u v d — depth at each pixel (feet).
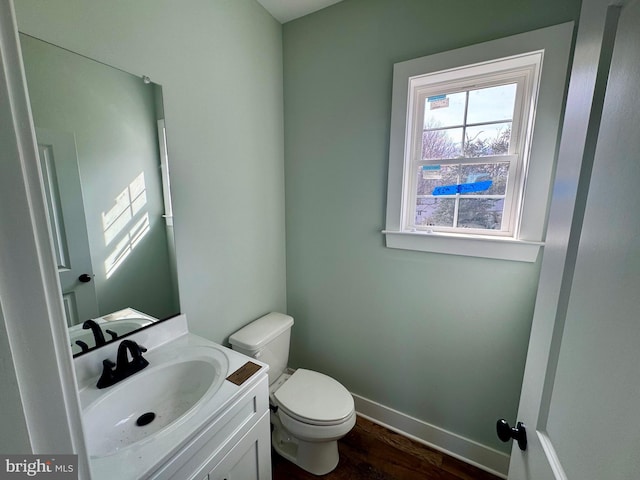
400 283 5.02
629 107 1.25
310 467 4.63
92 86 2.92
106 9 2.94
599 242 1.43
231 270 4.85
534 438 2.04
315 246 5.81
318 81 5.19
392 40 4.44
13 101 0.85
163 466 2.24
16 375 0.88
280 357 5.30
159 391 3.24
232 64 4.45
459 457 4.93
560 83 3.47
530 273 4.03
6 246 0.85
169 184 3.75
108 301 3.25
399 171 4.63
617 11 1.45
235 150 4.67
